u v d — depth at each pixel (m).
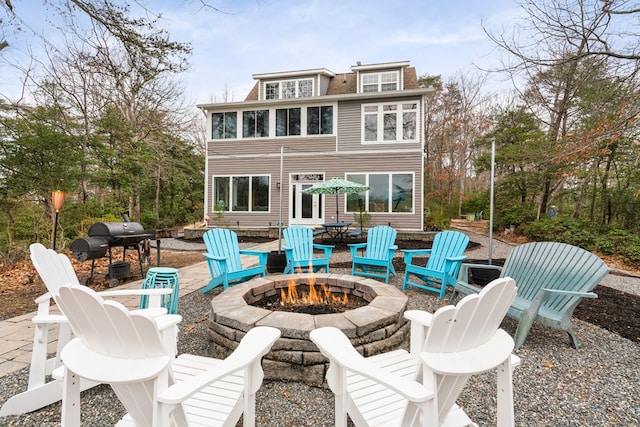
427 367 1.17
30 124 8.36
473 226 17.62
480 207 21.73
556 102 10.27
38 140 8.22
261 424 1.83
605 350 2.82
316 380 2.22
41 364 1.99
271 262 5.61
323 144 12.88
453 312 1.15
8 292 4.74
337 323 2.32
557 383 2.29
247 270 4.39
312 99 12.65
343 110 12.74
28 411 1.91
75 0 5.78
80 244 4.57
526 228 11.52
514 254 3.76
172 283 2.94
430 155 23.39
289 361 2.25
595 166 9.50
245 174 13.48
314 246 5.40
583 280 2.92
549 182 12.20
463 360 1.20
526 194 13.75
